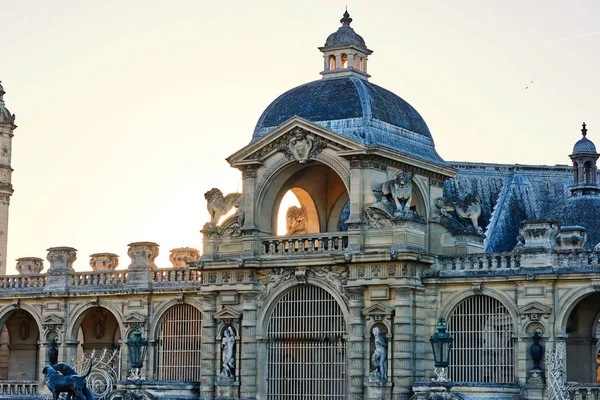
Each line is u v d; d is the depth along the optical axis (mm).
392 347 85688
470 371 85625
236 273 91188
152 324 100375
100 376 106250
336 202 97250
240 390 90500
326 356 88438
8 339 116750
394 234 85938
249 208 91250
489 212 110312
